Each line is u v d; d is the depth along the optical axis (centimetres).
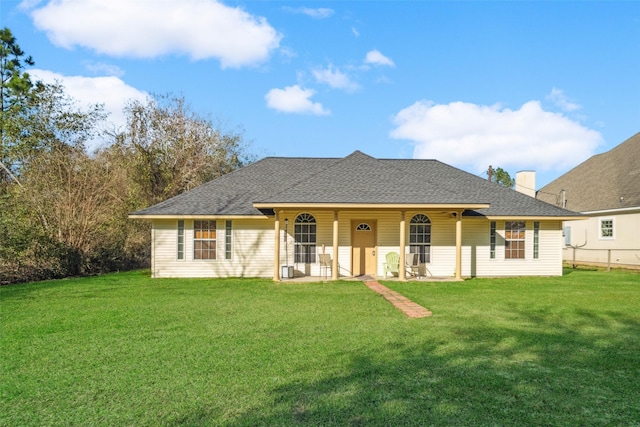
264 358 616
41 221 1652
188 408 447
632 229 2139
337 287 1365
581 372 560
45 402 464
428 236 1702
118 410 443
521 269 1731
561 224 1752
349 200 1459
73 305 1043
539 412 439
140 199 2503
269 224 1691
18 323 844
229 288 1348
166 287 1373
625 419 425
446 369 568
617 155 2697
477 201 1467
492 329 795
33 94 2217
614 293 1245
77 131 2292
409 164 2084
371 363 594
